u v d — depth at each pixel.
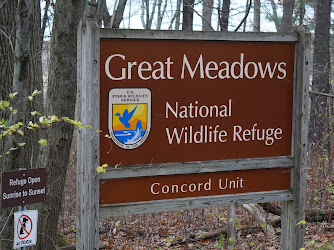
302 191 4.36
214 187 4.09
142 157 3.83
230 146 4.13
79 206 3.69
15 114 4.43
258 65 4.19
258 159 4.22
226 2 19.39
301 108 4.30
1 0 5.83
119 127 3.75
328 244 6.61
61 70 5.86
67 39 5.81
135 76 3.77
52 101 5.91
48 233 6.19
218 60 4.04
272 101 4.26
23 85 4.42
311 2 25.95
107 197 3.73
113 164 3.74
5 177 3.52
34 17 6.24
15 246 3.61
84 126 3.56
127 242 8.26
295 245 4.41
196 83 3.98
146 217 9.45
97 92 3.63
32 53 6.19
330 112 12.12
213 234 7.90
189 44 3.93
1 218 5.23
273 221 7.91
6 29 5.88
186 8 19.08
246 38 4.10
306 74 4.29
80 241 3.66
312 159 11.27
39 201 3.70
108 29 3.63
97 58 3.61
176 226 8.68
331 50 25.95
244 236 7.62
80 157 3.65
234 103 4.12
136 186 3.82
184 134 3.96
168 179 3.92
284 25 20.88
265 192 4.28
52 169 6.06
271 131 4.27
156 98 3.85
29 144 5.99
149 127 3.84
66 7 5.75
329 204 8.39
